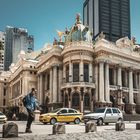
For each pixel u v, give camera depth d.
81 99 61.88
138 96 74.62
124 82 72.12
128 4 163.88
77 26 69.56
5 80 118.31
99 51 66.00
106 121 33.16
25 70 87.25
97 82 65.44
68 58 66.19
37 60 92.00
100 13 154.50
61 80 69.81
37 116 45.34
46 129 25.77
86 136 17.39
